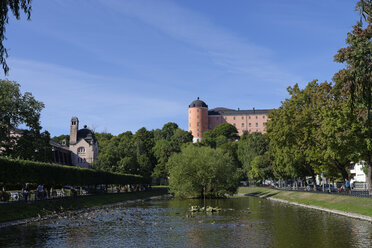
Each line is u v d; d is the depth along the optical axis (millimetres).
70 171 58875
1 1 18719
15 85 68438
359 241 25625
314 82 59469
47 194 57125
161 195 101875
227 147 156000
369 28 24844
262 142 116250
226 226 34531
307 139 55125
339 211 43031
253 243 25859
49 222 38344
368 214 37344
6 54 19156
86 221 39312
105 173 77312
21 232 31500
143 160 134875
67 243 26547
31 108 69625
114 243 26516
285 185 98250
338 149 46125
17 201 45344
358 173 100812
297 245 24812
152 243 26438
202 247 24766
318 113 52938
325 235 28281
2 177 41719
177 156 79688
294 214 43562
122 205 64188
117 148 129625
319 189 71938
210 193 80938
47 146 71875
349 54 25250
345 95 43281
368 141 41844
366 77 23844
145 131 171750
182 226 35000
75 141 143750
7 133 66312
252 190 104875
